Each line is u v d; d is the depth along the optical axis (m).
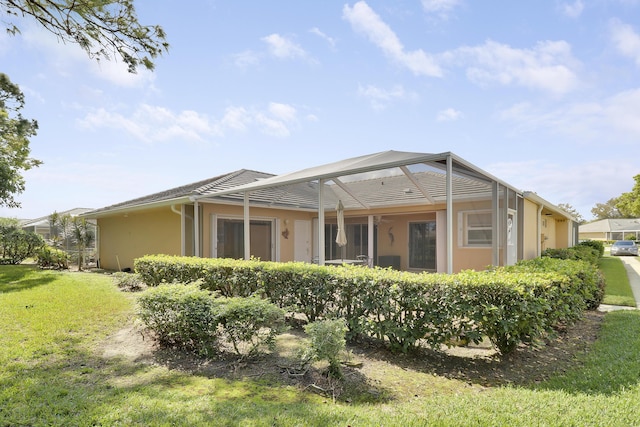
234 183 13.60
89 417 3.05
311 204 12.31
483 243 8.38
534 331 4.38
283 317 4.91
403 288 4.77
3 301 7.70
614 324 6.10
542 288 4.39
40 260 16.42
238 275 6.87
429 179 8.47
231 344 5.21
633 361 4.32
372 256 12.22
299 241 14.42
